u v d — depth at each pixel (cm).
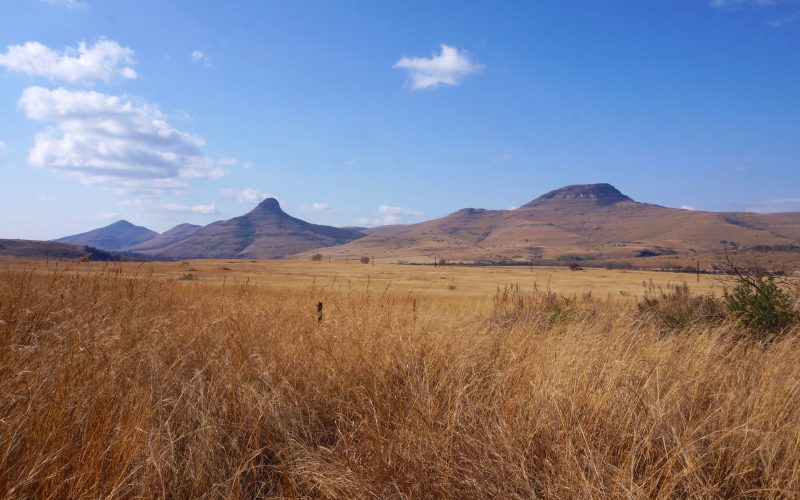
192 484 296
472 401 419
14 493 253
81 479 258
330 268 13188
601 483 283
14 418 302
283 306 794
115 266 888
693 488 294
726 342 579
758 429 339
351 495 295
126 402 337
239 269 9800
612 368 443
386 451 331
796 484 286
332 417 412
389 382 464
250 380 436
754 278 771
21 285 604
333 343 535
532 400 396
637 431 343
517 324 704
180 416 369
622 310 907
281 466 310
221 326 579
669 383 441
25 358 383
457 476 315
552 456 334
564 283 7231
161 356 475
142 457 298
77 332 438
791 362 503
